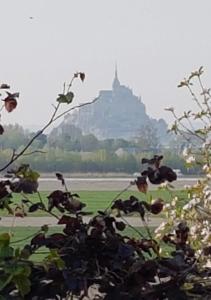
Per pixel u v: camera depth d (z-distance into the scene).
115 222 5.95
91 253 5.66
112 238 5.70
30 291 5.52
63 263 5.43
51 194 6.07
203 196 11.66
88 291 5.59
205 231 10.84
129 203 6.03
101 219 5.80
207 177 12.08
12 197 6.00
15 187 5.96
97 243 5.67
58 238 5.77
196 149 12.58
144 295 5.52
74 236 5.72
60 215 6.19
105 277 5.57
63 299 5.58
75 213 5.96
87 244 5.66
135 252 5.86
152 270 5.52
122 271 5.61
